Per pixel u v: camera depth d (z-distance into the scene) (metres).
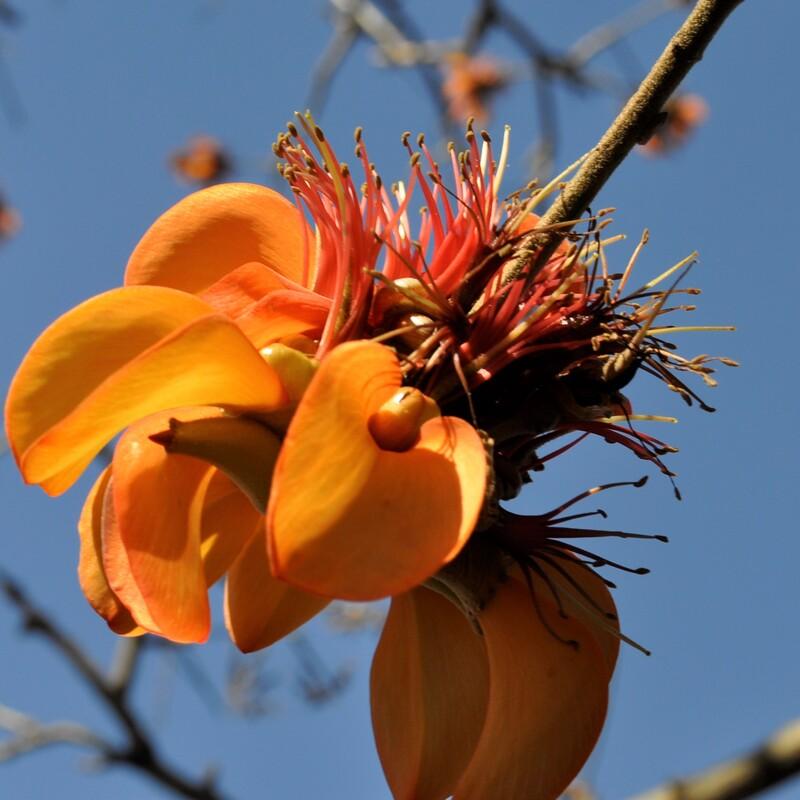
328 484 0.69
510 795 0.74
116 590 0.72
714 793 0.79
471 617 0.75
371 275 0.74
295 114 0.75
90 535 0.75
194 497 0.74
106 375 0.72
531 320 0.74
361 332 0.74
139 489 0.73
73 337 0.72
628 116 0.75
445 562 0.69
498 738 0.75
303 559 0.69
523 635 0.75
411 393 0.71
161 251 0.78
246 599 0.77
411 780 0.75
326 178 0.76
